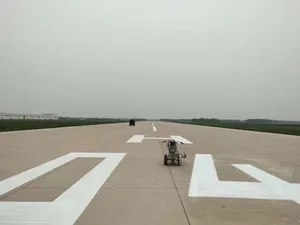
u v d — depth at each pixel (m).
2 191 7.04
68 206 5.89
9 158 12.56
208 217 5.31
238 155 14.41
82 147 17.12
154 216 5.32
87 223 4.95
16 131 33.16
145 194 6.87
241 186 7.80
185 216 5.34
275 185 7.95
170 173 9.53
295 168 10.77
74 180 8.31
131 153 14.47
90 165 10.88
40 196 6.61
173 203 6.17
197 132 35.91
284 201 6.44
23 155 13.55
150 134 30.19
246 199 6.56
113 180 8.38
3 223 4.93
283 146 19.48
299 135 31.61
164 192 7.08
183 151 15.74
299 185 7.97
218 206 6.00
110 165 10.93
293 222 5.11
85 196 6.64
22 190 7.15
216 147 18.05
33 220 5.08
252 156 14.14
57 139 22.95
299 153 15.56
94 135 27.92
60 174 9.16
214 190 7.34
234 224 4.98
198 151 15.82
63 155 13.59
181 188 7.51
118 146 17.81
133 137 25.52
